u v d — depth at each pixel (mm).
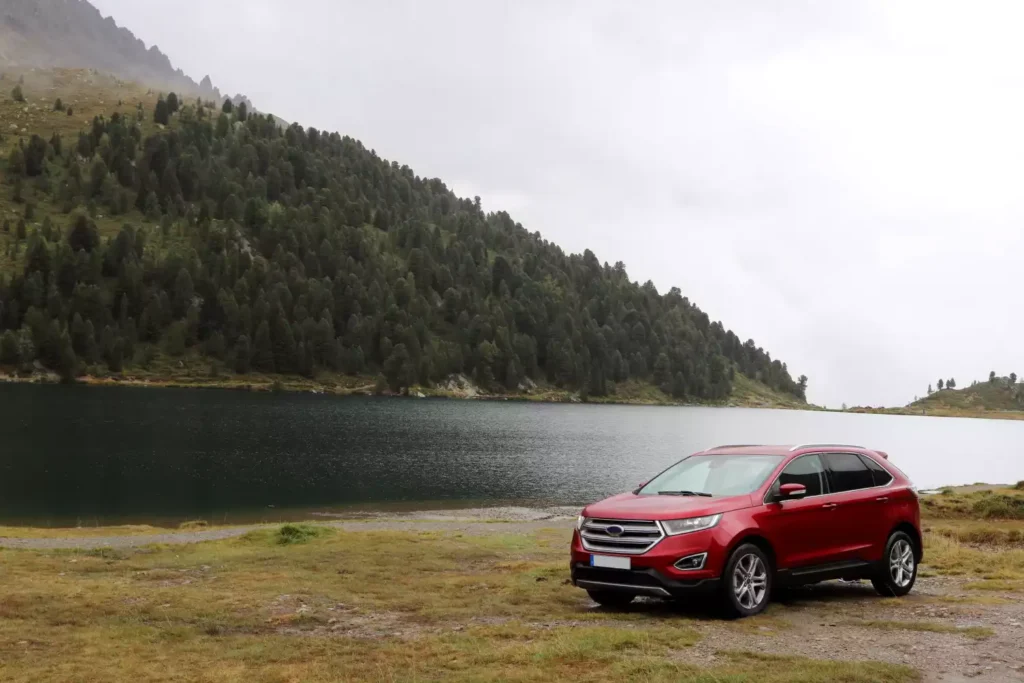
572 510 46625
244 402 162250
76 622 10961
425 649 8766
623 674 7059
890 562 11914
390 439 98750
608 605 11516
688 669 7141
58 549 20609
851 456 12086
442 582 14258
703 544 9867
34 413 112562
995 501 32625
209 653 9031
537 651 8086
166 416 116062
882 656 7898
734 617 9984
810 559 10867
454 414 166250
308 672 7949
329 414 140500
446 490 55688
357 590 13617
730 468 11414
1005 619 9977
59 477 54344
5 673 8133
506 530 29109
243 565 17000
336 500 48719
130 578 15484
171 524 37719
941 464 99812
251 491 51281
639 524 10172
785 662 7477
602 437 123250
